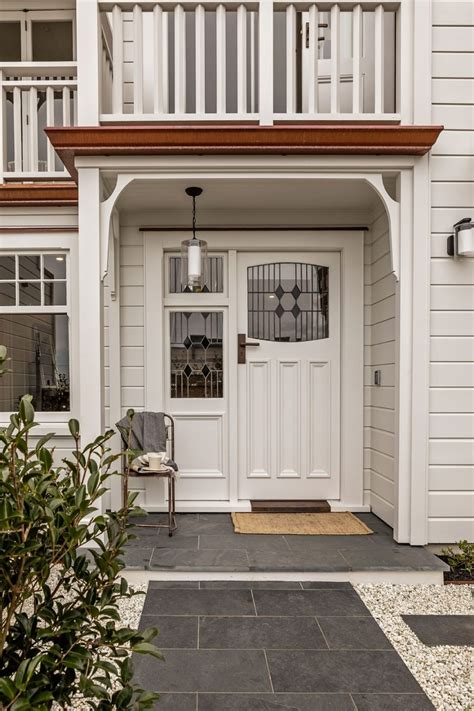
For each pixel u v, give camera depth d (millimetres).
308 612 2324
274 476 3723
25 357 3453
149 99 3531
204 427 3713
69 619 1079
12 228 3232
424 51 2832
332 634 2139
